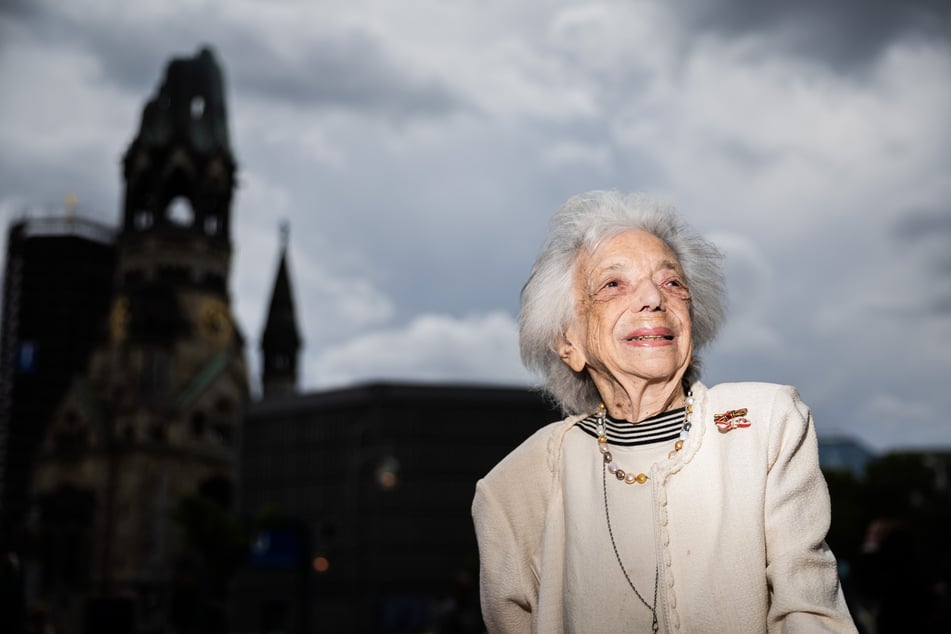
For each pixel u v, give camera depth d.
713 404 1.82
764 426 1.75
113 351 105.12
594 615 1.82
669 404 1.91
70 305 120.31
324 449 94.44
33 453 111.12
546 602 1.93
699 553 1.73
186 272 108.50
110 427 101.56
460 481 88.88
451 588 12.45
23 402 117.50
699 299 2.01
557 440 2.01
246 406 101.31
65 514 95.00
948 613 5.19
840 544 67.25
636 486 1.83
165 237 108.44
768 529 1.71
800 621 1.60
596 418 2.00
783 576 1.65
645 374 1.85
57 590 72.00
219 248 111.19
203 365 106.25
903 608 5.32
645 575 1.78
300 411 97.25
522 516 2.06
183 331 105.88
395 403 90.75
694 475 1.77
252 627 92.25
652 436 1.86
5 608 6.93
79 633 88.81
